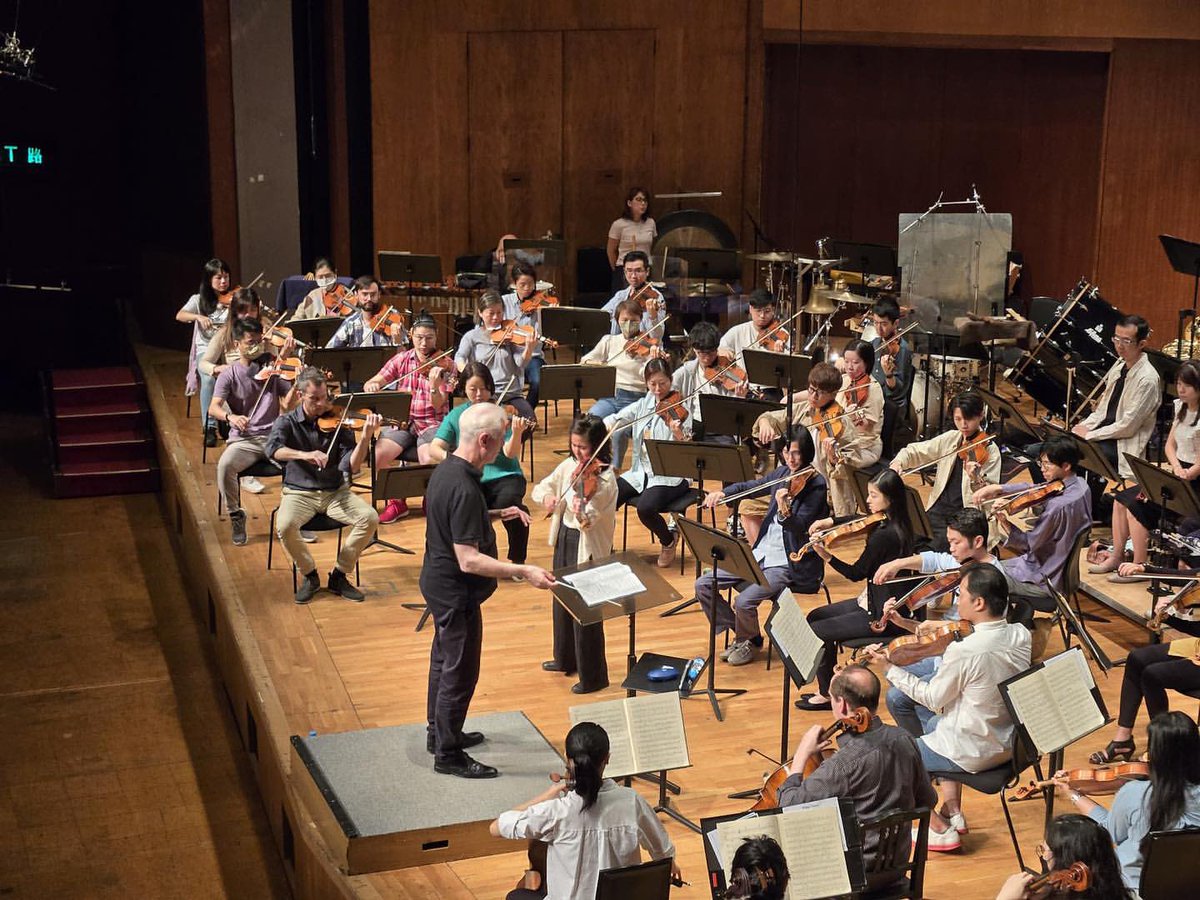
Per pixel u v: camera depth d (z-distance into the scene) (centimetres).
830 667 703
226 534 981
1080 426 961
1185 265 1080
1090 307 1047
